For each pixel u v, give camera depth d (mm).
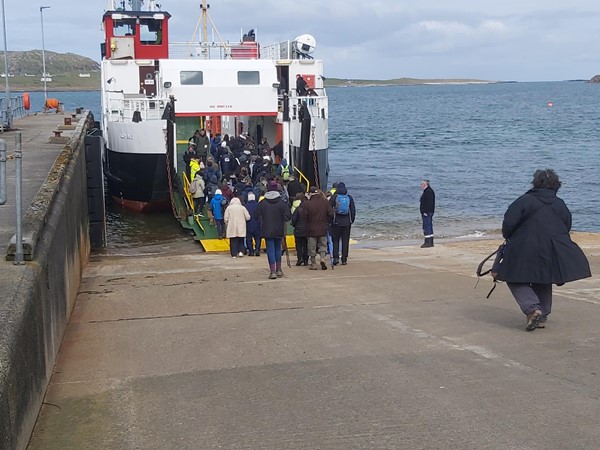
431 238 18797
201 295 10328
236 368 6461
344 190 14281
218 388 5926
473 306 9039
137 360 6895
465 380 5906
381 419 5117
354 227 24078
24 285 5352
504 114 114188
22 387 4641
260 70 24578
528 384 5773
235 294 10328
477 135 72875
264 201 12148
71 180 11578
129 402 5676
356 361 6531
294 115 23969
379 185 36062
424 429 4914
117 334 8016
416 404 5383
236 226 16375
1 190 5926
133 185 23797
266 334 7676
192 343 7438
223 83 24344
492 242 19875
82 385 6160
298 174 22891
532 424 4953
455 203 29922
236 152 23000
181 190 23375
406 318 8320
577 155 50750
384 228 23859
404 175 40562
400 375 6078
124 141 23750
